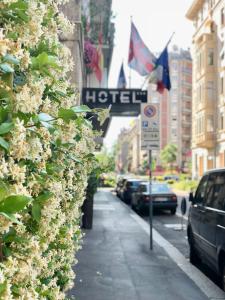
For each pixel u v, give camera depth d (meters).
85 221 13.87
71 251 4.37
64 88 3.32
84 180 4.71
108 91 14.28
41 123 2.39
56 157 3.24
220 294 6.71
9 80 2.15
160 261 9.02
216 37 53.06
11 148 2.08
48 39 3.02
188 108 116.19
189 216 9.53
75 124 3.27
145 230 13.90
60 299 3.33
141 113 10.70
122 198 30.94
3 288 1.95
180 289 6.92
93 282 7.10
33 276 2.52
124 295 6.44
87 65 18.84
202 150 57.69
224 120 50.16
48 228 2.72
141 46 18.20
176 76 115.38
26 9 2.23
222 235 6.95
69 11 9.55
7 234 2.29
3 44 1.94
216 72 53.34
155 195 21.38
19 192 2.07
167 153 102.06
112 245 10.78
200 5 57.84
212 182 8.40
